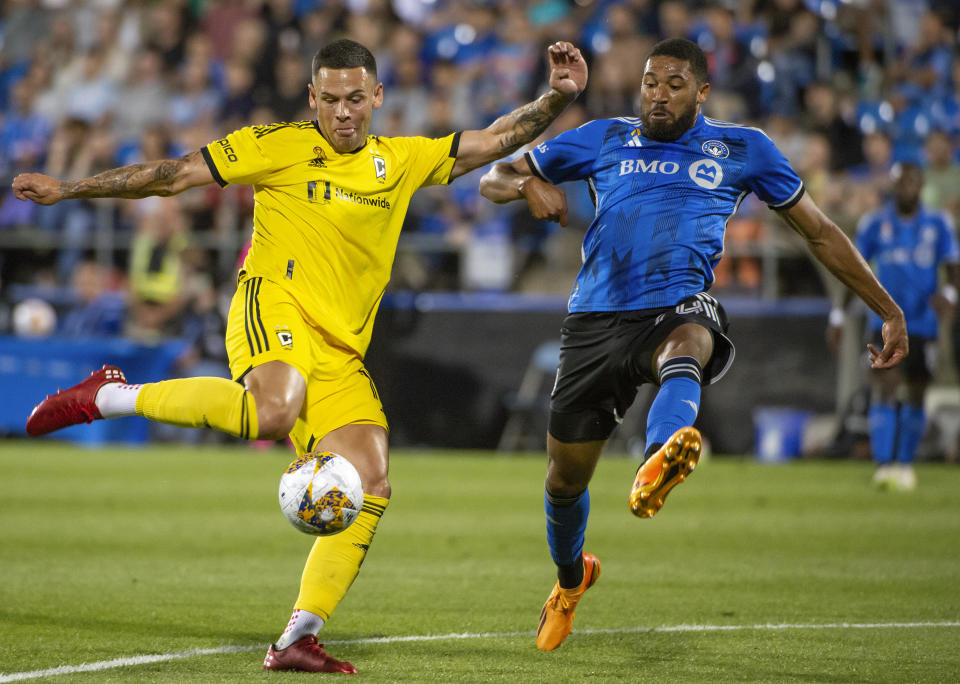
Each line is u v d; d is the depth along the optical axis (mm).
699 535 29812
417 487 39812
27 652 16203
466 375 53375
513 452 52719
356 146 16688
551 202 17000
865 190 54125
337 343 16656
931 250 40594
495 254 56188
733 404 51188
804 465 48062
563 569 17016
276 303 16203
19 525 30234
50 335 59094
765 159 16656
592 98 60281
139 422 57312
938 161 55562
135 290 57469
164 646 16688
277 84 67375
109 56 74750
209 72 71062
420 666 15656
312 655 15070
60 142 66938
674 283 16297
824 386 50344
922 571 24500
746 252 53656
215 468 45281
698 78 16609
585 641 17484
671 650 16828
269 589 21766
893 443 40375
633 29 62281
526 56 66562
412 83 66750
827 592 22000
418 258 57469
